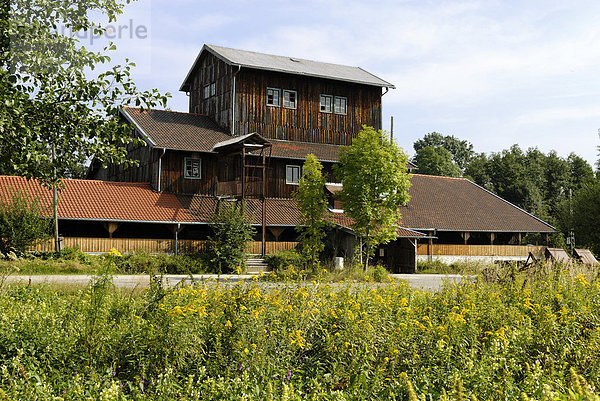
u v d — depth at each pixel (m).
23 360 6.43
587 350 7.32
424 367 6.76
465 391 6.07
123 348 6.72
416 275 31.58
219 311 7.63
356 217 30.11
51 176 9.95
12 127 8.89
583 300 10.00
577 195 51.91
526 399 4.98
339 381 7.06
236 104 37.53
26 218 27.02
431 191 45.84
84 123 9.79
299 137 39.41
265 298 8.27
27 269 23.77
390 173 29.78
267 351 6.93
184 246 31.78
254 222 33.28
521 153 83.75
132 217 30.48
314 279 10.62
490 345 7.20
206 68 41.22
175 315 6.86
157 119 37.09
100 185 32.72
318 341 7.67
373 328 7.57
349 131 41.19
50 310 8.66
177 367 6.59
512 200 75.19
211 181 35.53
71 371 6.39
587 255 30.91
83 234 32.78
